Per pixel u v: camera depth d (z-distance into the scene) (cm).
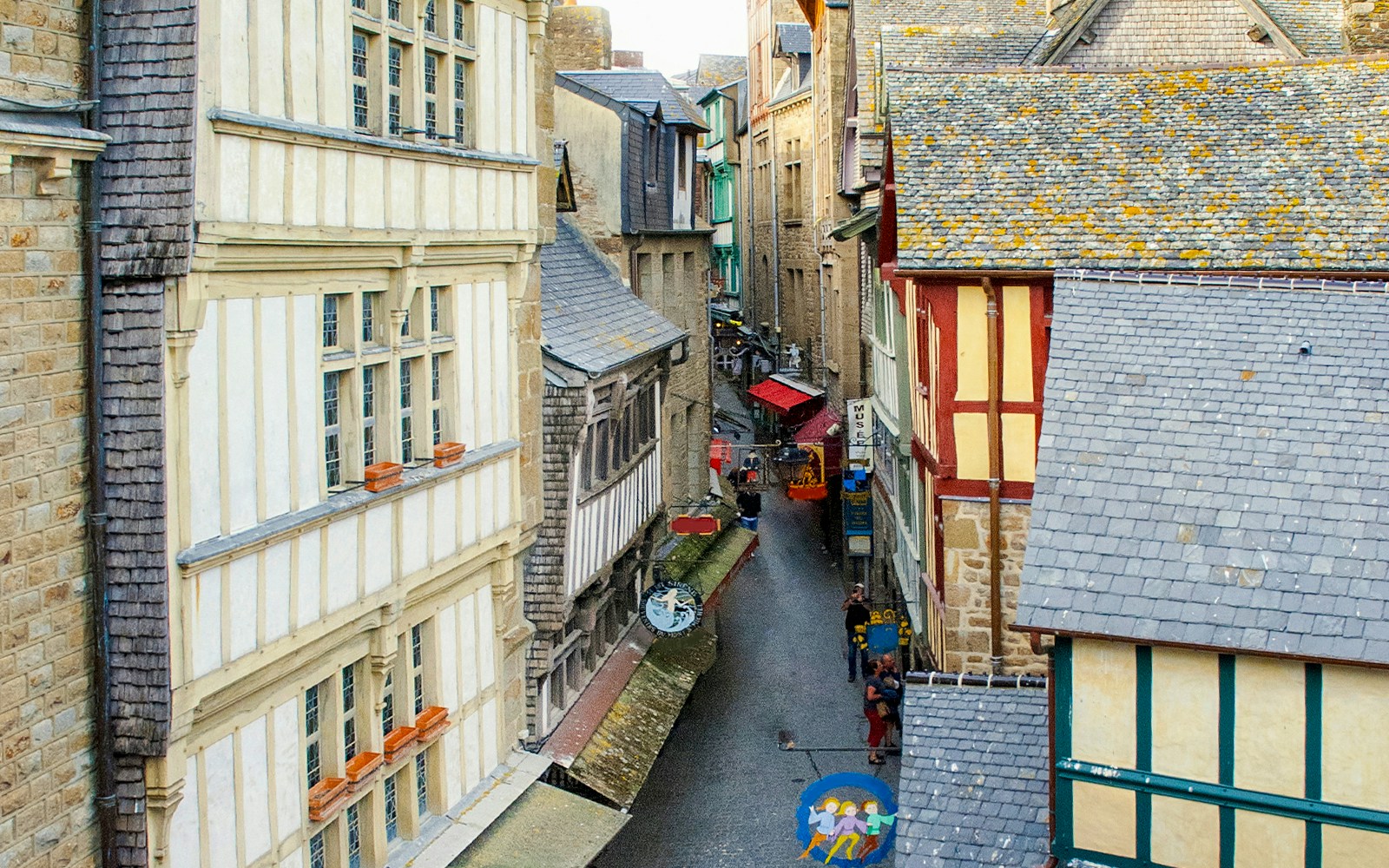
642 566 1927
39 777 750
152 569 778
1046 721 1085
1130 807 845
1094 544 877
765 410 3753
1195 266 1358
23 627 733
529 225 1234
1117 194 1441
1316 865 804
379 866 1041
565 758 1380
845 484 2453
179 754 806
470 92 1130
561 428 1364
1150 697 833
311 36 888
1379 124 1488
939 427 1424
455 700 1163
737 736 1845
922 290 1496
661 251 2389
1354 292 1046
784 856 1488
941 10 2208
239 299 841
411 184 1017
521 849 1171
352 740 1029
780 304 3859
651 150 2361
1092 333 1043
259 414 865
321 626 933
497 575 1237
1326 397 949
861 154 2064
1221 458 916
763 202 4181
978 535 1432
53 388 749
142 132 772
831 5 2828
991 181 1467
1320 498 874
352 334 973
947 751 1055
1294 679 801
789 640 2278
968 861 941
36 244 731
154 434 773
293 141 861
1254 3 1853
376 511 1000
